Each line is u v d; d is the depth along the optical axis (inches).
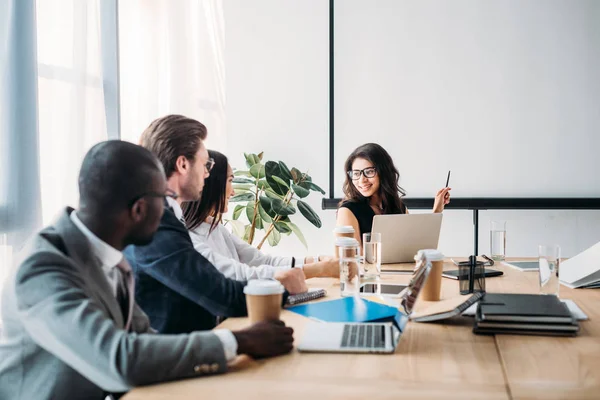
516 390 39.9
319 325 56.6
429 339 53.2
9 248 93.4
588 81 154.3
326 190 165.9
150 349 41.4
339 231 94.1
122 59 129.3
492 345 51.1
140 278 65.4
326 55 164.7
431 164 160.1
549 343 51.3
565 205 155.7
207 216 85.4
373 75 161.6
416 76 159.9
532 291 74.2
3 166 93.0
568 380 41.9
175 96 146.6
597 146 154.4
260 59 167.6
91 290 45.4
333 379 42.6
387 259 99.6
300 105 166.4
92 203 46.3
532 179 156.9
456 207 159.2
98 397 49.1
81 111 108.9
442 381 42.0
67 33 107.1
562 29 154.6
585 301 68.6
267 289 54.6
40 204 97.3
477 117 158.2
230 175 88.1
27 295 41.9
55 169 105.0
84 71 109.5
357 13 161.6
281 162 151.7
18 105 94.0
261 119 168.1
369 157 122.0
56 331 40.9
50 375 46.5
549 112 155.9
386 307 64.3
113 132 124.6
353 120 163.0
